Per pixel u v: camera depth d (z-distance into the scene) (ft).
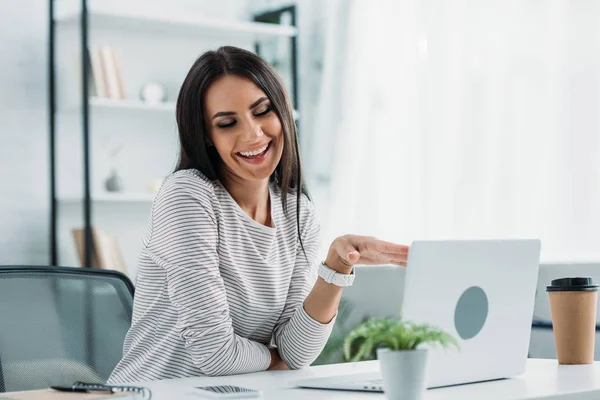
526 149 12.10
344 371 4.96
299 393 3.88
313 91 14.06
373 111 13.57
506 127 12.31
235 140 5.14
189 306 4.85
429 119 13.14
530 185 12.06
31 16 11.78
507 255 4.14
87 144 11.02
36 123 11.80
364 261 4.97
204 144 5.27
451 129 12.92
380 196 13.51
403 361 3.27
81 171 12.07
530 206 12.04
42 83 11.84
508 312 4.21
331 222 13.38
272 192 5.57
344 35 13.69
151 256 5.12
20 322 5.38
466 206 12.64
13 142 11.64
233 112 5.11
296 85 13.21
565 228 11.71
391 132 13.55
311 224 5.71
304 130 14.05
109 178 11.94
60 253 11.65
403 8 13.47
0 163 11.55
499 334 4.18
